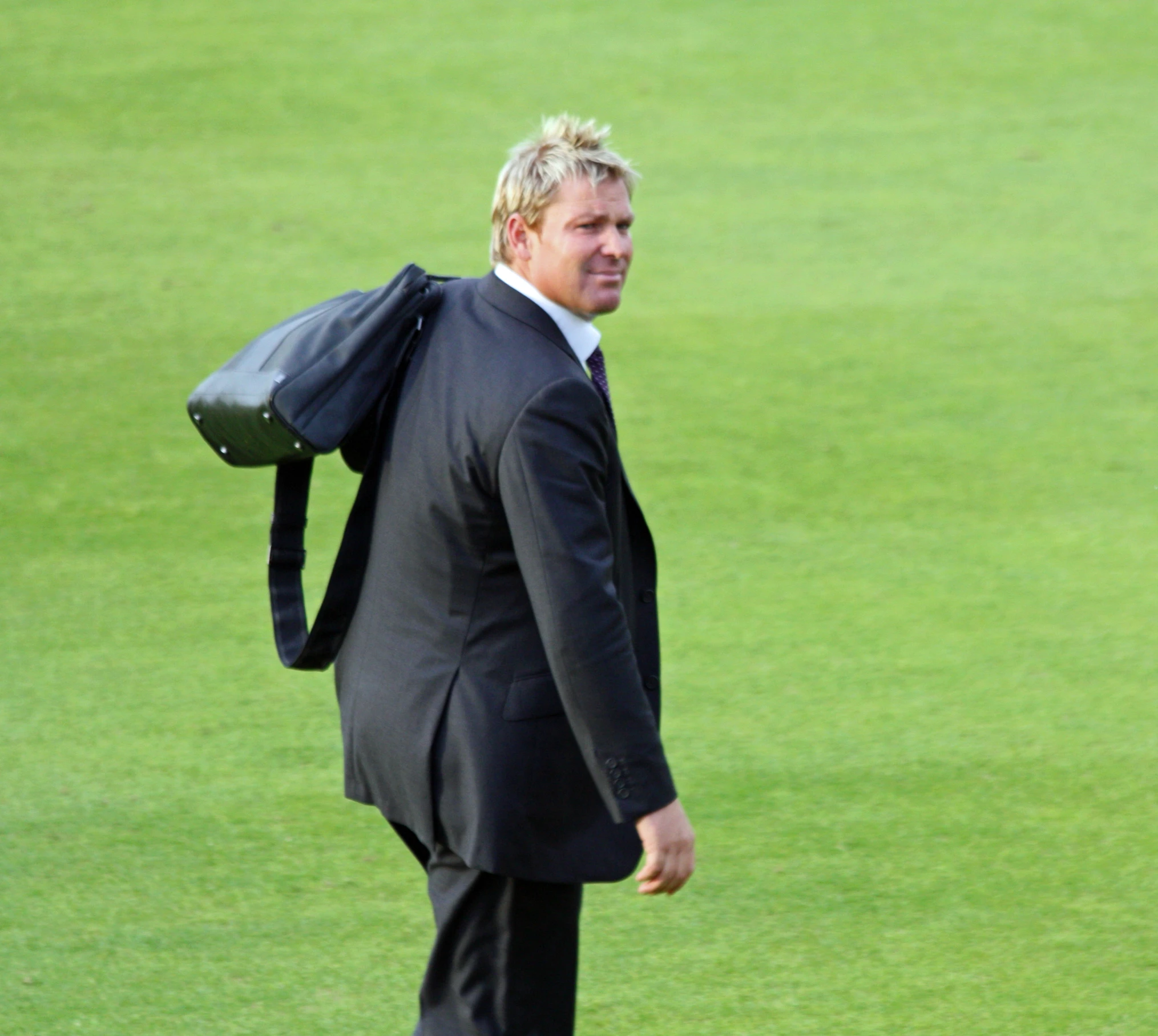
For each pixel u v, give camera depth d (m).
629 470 23.14
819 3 47.91
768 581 19.78
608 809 8.77
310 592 19.34
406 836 9.88
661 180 36.38
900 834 14.03
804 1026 11.28
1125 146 38.09
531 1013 9.38
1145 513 21.67
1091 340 28.08
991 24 46.25
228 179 36.41
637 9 47.41
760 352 27.73
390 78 42.38
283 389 8.60
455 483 8.60
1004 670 17.38
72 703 16.75
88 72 42.41
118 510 22.00
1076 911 12.79
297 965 12.09
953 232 33.47
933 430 24.56
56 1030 11.23
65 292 30.36
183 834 14.10
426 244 32.72
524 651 8.84
